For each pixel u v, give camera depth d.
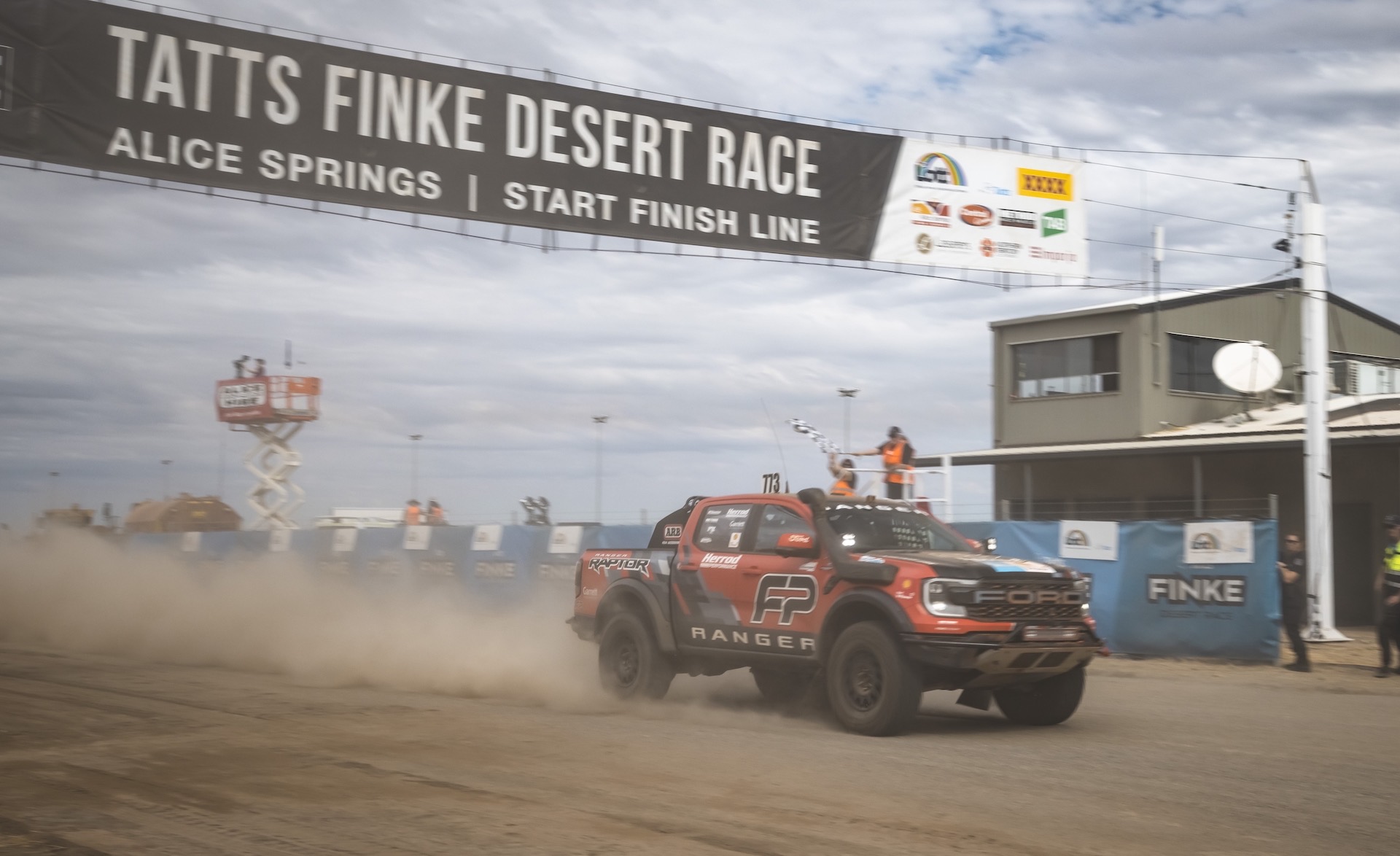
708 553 10.95
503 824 6.28
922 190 18.58
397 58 15.45
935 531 10.62
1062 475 30.31
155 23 14.29
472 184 15.81
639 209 16.73
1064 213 19.48
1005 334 32.03
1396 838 6.11
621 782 7.38
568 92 16.36
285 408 43.41
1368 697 12.37
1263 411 29.39
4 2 13.64
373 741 8.91
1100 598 16.75
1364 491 25.83
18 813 6.59
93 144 13.99
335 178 15.12
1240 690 13.00
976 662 8.95
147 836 6.07
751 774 7.66
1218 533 15.68
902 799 6.91
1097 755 8.50
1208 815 6.57
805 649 9.95
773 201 17.58
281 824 6.30
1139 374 28.91
